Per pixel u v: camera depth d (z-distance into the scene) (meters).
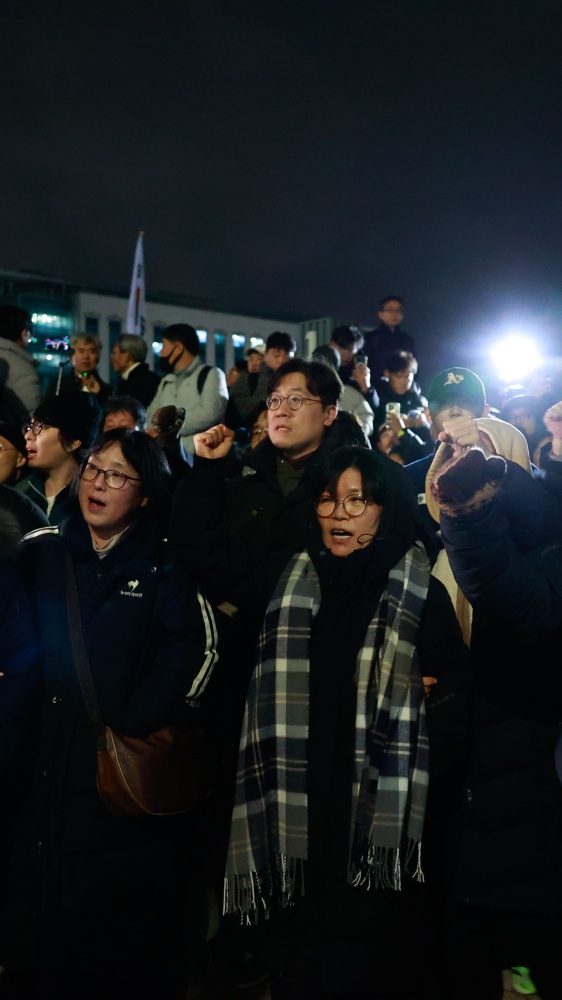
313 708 2.62
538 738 2.69
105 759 2.61
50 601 2.78
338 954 2.47
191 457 5.94
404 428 5.64
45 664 2.74
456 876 2.72
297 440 3.60
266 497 3.67
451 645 2.69
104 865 2.62
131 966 2.64
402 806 2.46
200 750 2.75
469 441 2.36
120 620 2.72
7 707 2.67
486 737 2.71
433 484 2.25
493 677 2.72
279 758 2.56
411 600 2.63
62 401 3.99
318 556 2.73
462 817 2.73
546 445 4.36
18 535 3.36
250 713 2.66
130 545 2.81
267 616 2.71
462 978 2.81
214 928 3.03
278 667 2.63
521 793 2.67
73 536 2.84
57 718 2.69
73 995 2.60
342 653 2.65
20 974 3.23
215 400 5.99
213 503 2.80
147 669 2.77
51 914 2.59
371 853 2.43
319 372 3.63
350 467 2.70
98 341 6.79
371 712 2.55
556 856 2.66
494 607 2.35
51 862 2.60
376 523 2.70
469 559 2.29
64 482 4.03
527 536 2.56
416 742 2.55
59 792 2.63
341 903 2.49
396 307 8.87
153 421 4.21
